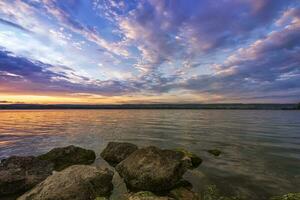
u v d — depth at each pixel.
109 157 14.65
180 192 8.94
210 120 56.09
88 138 23.91
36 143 20.97
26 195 7.70
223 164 13.45
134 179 9.67
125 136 25.39
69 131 30.34
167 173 9.47
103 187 8.98
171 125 40.47
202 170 12.22
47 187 7.76
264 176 11.21
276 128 35.09
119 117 71.06
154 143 20.92
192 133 28.39
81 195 7.84
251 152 16.95
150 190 9.23
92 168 9.54
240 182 10.36
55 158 13.80
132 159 10.92
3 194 8.77
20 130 31.83
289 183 10.22
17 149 18.25
